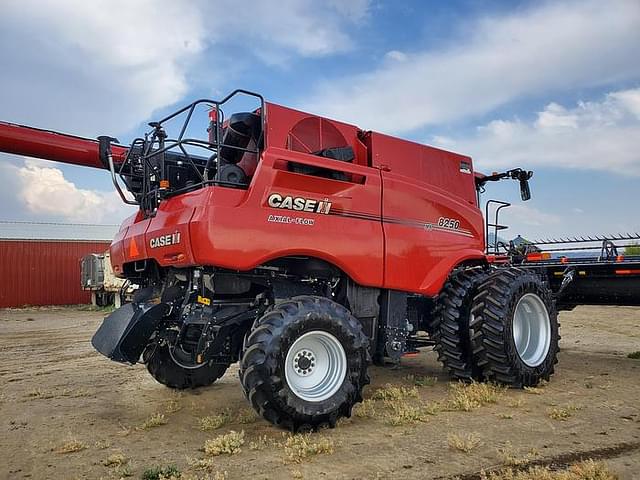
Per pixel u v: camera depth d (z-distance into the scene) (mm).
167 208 5289
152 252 5277
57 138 5699
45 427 4891
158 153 5266
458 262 6254
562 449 3975
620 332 12141
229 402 5738
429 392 5914
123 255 6137
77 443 4270
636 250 9086
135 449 4215
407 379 6664
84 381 7062
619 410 5062
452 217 6344
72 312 22672
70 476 3662
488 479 3438
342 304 5438
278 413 4363
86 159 5875
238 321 5012
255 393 4297
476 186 7832
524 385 5965
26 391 6496
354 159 5867
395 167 6109
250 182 4930
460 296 6148
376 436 4348
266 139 5160
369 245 5406
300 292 5160
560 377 6656
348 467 3680
